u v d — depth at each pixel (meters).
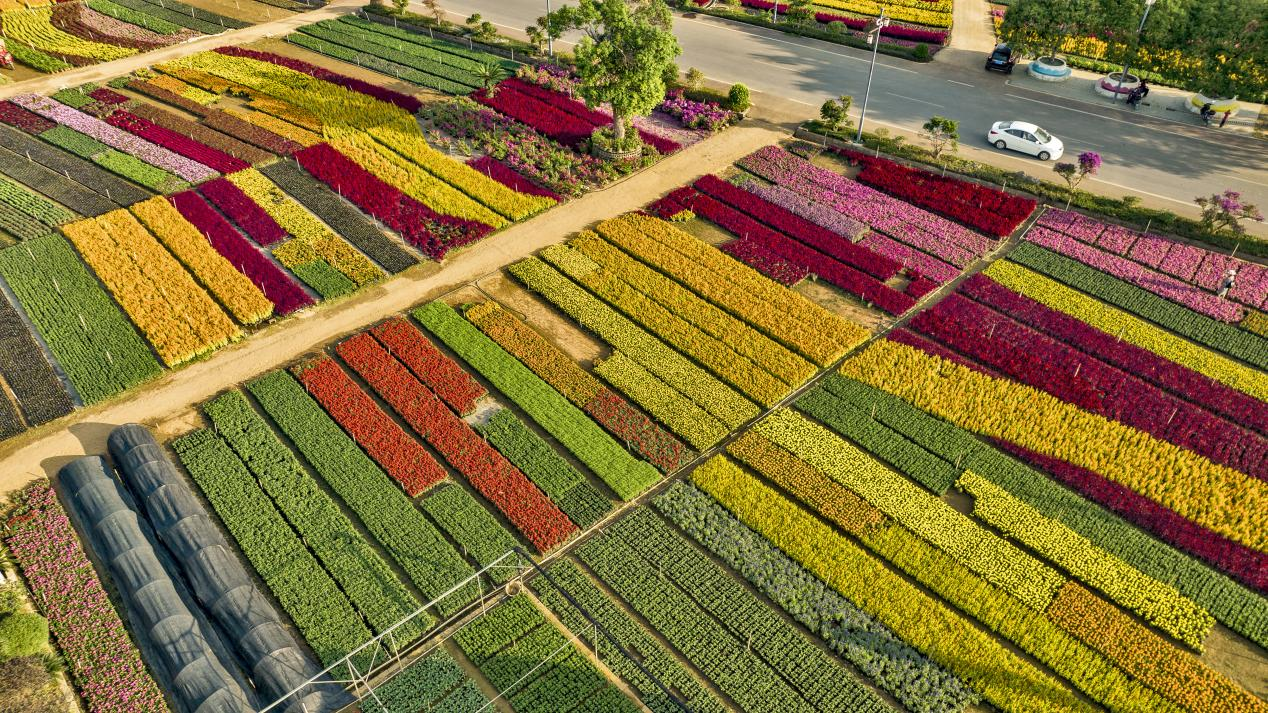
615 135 55.00
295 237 47.47
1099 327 41.53
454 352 40.62
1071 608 29.61
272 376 38.88
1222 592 29.95
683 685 27.81
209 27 74.00
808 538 32.16
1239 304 42.56
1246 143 56.00
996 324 41.75
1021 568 30.97
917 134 57.44
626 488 34.00
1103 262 45.47
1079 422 36.28
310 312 42.91
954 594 30.25
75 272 44.47
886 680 27.91
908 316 43.03
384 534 32.38
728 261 46.19
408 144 56.09
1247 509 32.47
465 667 28.73
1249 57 54.06
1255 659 28.25
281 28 74.25
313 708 26.84
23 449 35.38
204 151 54.94
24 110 59.56
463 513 33.16
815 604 30.05
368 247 46.97
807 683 27.89
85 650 28.52
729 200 51.25
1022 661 28.27
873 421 36.88
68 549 31.27
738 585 30.73
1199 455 34.81
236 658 28.50
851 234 48.12
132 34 72.25
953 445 35.66
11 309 42.09
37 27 72.06
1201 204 46.25
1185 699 26.98
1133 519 32.56
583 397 38.12
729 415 37.25
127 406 37.56
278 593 30.36
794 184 52.78
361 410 37.31
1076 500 33.22
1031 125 55.00
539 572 30.39
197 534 31.22
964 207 49.97
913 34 71.38
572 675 28.17
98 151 54.81
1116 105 60.84
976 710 27.34
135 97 61.97
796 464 34.94
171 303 42.41
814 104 61.50
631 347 40.84
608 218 50.09
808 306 43.09
